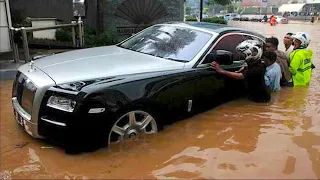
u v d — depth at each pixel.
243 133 4.43
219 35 5.13
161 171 3.42
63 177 3.23
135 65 4.29
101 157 3.61
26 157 3.55
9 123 4.43
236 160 3.71
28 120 3.71
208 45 4.91
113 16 14.60
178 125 4.54
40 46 10.78
